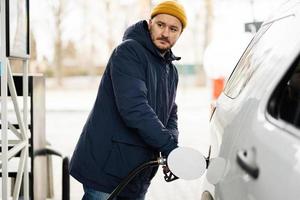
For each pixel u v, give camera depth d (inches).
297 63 54.1
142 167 87.2
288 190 40.6
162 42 93.0
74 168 99.4
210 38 788.6
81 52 857.5
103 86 96.3
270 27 80.0
